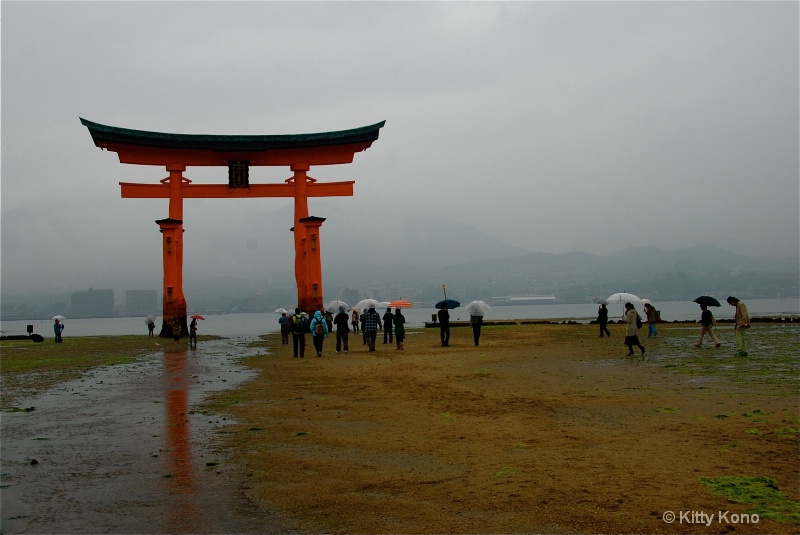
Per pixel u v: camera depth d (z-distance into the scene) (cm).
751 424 1096
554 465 878
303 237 5153
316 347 2847
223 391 1750
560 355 2555
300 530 669
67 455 1010
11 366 2609
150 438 1134
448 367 2169
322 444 1055
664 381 1688
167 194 4997
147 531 672
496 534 646
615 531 646
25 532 672
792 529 642
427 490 788
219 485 830
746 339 3188
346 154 5159
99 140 4638
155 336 5259
